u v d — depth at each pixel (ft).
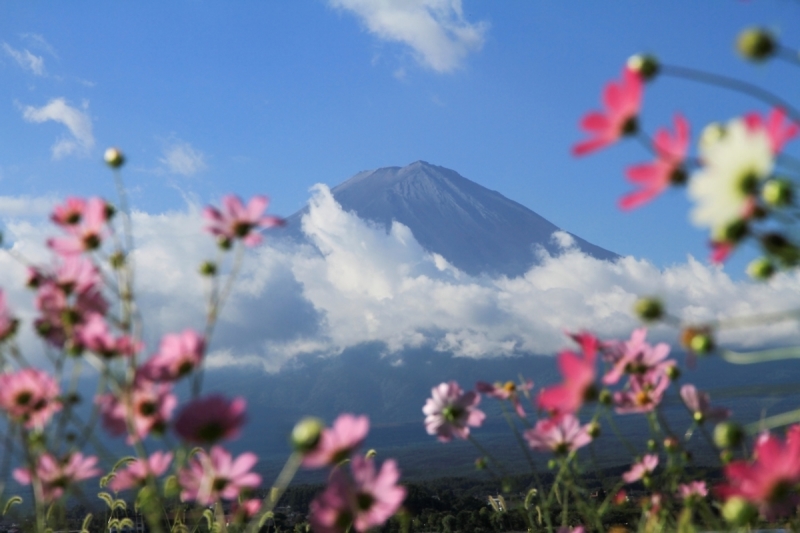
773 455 4.60
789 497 5.08
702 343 4.16
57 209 5.82
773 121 3.62
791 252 3.60
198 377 5.21
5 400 5.43
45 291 5.78
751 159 3.40
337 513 4.89
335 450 4.49
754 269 3.87
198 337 5.33
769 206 3.48
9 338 5.54
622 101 3.99
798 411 4.52
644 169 3.82
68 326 5.52
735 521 4.60
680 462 6.86
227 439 4.96
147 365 5.32
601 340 7.10
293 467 4.46
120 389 5.23
